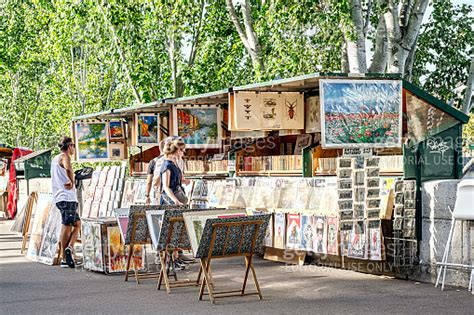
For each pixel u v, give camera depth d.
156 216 10.49
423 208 10.86
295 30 18.73
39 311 9.12
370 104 11.32
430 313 8.54
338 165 11.23
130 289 10.69
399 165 12.09
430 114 11.34
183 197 12.09
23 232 15.58
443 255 10.38
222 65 27.64
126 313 8.89
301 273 11.91
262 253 14.02
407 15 18.39
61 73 40.09
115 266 12.22
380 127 11.38
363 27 18.70
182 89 27.80
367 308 8.91
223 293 9.98
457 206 9.97
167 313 8.85
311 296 9.81
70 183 13.16
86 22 30.08
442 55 21.27
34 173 23.73
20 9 41.34
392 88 11.36
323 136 11.10
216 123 16.75
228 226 9.47
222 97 15.55
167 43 27.73
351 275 11.62
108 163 33.84
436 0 21.20
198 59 27.73
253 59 22.81
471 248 10.09
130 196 17.11
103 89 38.53
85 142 20.61
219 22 27.11
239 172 15.67
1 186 27.39
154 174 13.26
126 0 27.33
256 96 13.40
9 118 51.09
